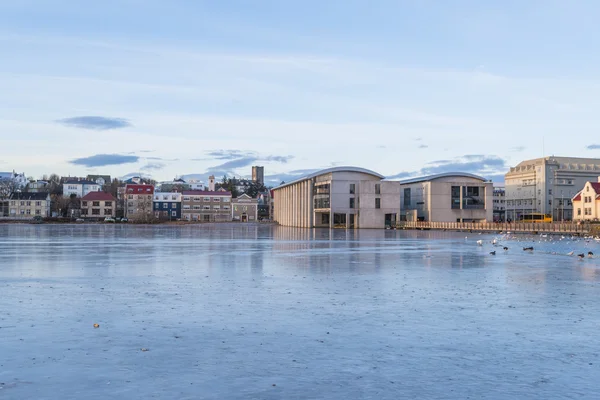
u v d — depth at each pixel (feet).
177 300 74.49
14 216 626.64
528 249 172.35
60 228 399.85
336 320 62.49
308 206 469.98
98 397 38.96
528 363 47.21
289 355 48.96
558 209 547.49
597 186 434.30
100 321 61.26
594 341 54.19
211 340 53.57
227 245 198.39
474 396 39.78
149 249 173.06
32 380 42.16
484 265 125.08
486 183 442.50
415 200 461.78
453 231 376.07
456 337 55.36
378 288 86.58
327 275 103.65
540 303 73.82
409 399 39.17
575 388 41.39
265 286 88.12
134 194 645.92
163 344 52.08
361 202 428.56
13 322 60.49
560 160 574.56
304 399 38.96
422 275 104.58
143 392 39.93
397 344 52.70
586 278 100.83
